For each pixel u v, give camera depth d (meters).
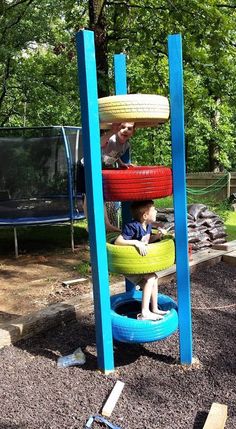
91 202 3.32
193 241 6.92
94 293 3.53
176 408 3.11
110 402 3.13
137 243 3.44
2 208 7.48
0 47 13.11
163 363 3.74
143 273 3.47
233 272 6.29
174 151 3.41
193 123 19.16
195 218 7.10
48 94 16.16
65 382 3.46
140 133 20.97
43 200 7.68
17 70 15.62
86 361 3.78
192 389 3.35
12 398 3.25
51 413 3.07
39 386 3.41
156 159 22.08
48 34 14.92
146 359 3.81
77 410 3.10
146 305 3.64
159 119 3.31
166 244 3.52
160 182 3.41
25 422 2.97
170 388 3.36
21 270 6.52
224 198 14.88
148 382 3.45
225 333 4.33
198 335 4.27
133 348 4.02
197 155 23.19
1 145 7.57
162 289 5.57
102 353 3.56
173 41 3.24
